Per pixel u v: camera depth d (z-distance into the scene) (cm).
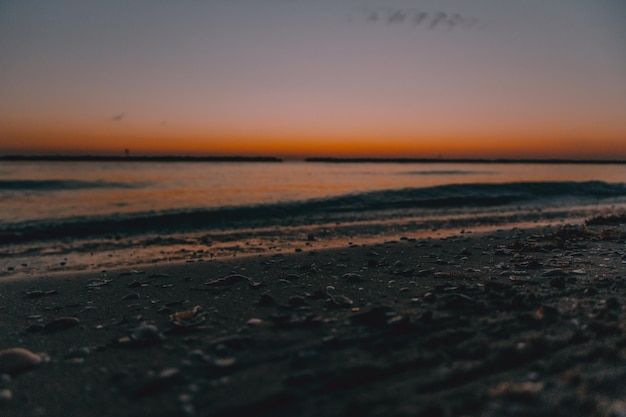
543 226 200
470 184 396
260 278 101
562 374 48
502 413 42
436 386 47
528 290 79
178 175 809
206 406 46
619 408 41
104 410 47
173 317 74
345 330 64
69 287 104
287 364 54
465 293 80
